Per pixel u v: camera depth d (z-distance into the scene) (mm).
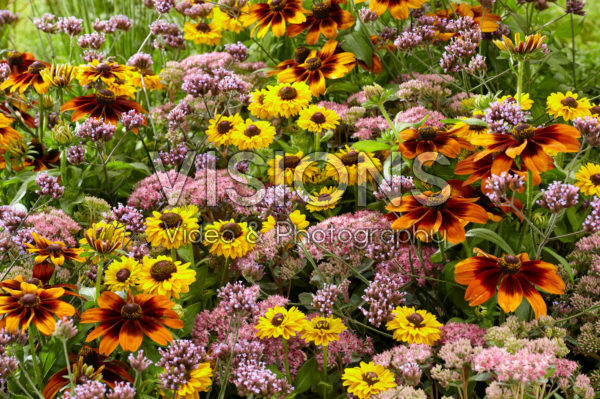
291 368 2359
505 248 2211
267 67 3891
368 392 2045
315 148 3018
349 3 3912
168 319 2078
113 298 2080
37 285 2076
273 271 2674
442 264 2600
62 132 2846
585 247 2570
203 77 3180
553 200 2094
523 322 2205
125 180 3303
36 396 2016
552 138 2207
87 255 2289
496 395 1888
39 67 3379
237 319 2133
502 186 2107
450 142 2576
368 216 2619
